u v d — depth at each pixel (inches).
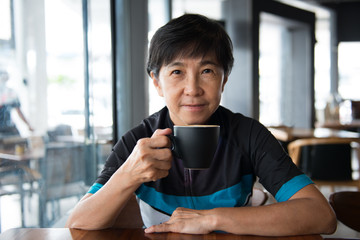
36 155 67.2
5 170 61.4
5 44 59.1
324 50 272.7
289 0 237.3
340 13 268.4
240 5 171.3
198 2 182.7
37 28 65.7
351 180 106.0
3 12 58.6
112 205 28.3
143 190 35.5
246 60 170.4
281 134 120.8
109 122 94.4
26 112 64.4
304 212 27.8
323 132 128.1
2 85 59.1
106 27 92.8
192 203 34.8
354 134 120.3
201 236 26.7
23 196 65.0
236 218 27.3
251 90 168.4
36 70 65.9
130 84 101.9
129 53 101.3
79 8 78.5
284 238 26.3
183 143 25.7
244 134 35.3
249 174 35.8
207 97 31.2
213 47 30.5
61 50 72.6
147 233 27.5
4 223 61.6
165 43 30.9
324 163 105.3
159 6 126.1
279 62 201.0
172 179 35.2
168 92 31.7
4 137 60.7
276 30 198.1
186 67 30.7
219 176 35.0
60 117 73.2
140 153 26.7
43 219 69.1
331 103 234.1
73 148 77.6
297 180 31.4
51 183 71.2
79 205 30.0
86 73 81.7
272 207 28.3
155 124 37.2
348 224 35.8
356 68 271.9
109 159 35.6
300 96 204.1
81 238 26.2
